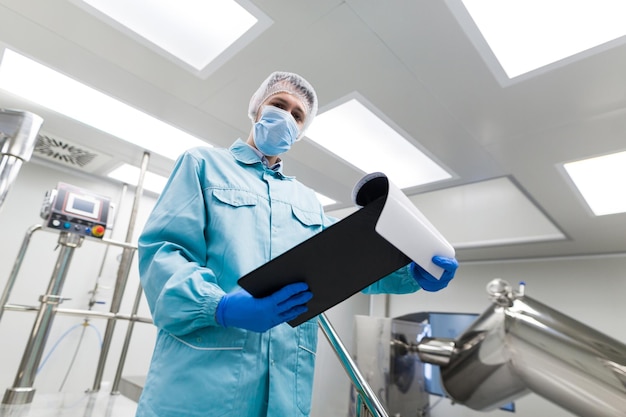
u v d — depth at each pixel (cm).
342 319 411
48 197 170
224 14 118
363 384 73
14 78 161
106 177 273
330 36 121
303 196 101
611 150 167
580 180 197
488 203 262
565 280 324
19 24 126
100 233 175
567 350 139
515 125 158
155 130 198
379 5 108
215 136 195
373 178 66
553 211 238
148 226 73
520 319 156
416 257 54
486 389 171
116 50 135
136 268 281
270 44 127
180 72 145
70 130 204
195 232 72
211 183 81
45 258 240
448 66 129
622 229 252
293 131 102
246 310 57
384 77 138
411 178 224
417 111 156
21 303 226
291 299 57
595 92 132
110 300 262
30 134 114
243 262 73
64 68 148
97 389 175
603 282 305
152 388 63
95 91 167
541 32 113
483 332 172
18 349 222
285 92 115
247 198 83
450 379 185
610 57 116
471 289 378
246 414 65
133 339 271
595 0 101
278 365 71
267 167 100
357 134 183
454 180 218
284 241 83
